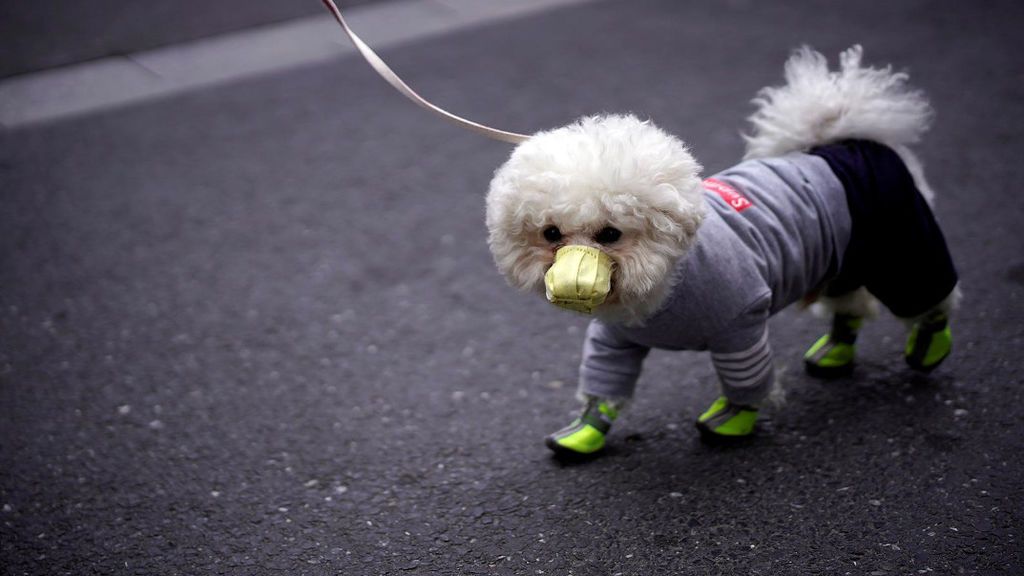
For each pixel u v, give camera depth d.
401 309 4.07
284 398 3.51
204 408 3.47
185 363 3.76
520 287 2.46
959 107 5.30
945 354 3.21
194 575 2.68
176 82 6.52
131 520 2.91
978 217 4.25
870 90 2.98
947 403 3.12
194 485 3.06
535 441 3.17
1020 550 2.51
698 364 3.50
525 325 3.90
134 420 3.42
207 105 6.18
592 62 6.39
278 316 4.07
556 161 2.33
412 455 3.14
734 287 2.61
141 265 4.52
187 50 7.00
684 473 2.93
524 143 2.46
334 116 5.96
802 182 2.80
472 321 3.95
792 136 2.98
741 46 6.41
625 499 2.84
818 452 2.96
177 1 7.94
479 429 3.25
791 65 3.10
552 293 2.31
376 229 4.73
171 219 4.92
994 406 3.09
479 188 5.04
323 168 5.36
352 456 3.16
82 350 3.88
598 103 5.75
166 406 3.49
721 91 5.77
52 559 2.77
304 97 6.23
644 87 5.93
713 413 3.03
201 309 4.15
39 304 4.23
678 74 6.07
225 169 5.40
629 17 7.16
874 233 2.90
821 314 3.32
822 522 2.67
